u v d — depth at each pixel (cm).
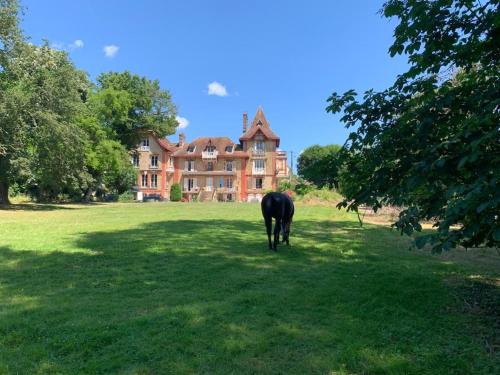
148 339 403
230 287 602
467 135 365
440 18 454
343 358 368
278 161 7494
